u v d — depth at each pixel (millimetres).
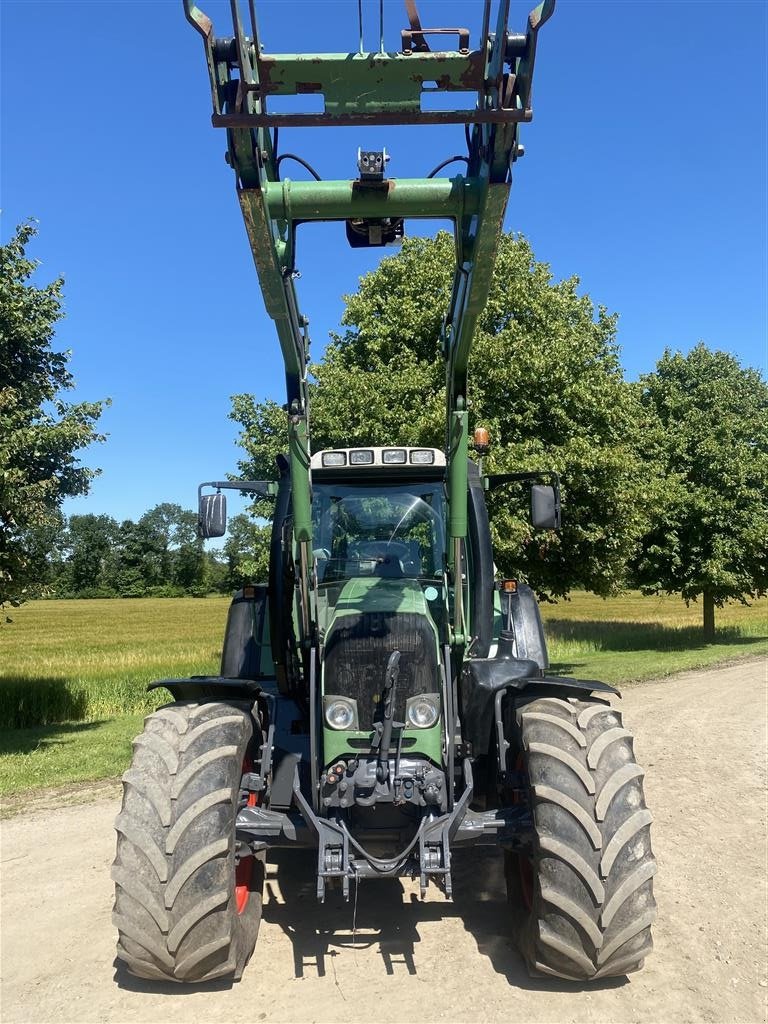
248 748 4461
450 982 3936
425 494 5480
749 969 4023
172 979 3787
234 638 6277
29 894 5320
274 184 3781
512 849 4109
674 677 17703
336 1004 3746
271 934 4547
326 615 4621
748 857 5727
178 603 101062
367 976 4020
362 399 13391
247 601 6457
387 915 4789
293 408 4336
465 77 3455
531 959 3865
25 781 8812
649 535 28578
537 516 5594
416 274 14297
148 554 121750
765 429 30516
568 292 16375
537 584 16266
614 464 14281
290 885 5309
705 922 4598
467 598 5074
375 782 3982
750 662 21078
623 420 15508
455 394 4445
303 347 4473
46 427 10578
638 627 34562
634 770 3883
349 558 5383
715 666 20094
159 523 129875
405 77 3434
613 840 3711
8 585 10367
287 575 4957
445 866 3820
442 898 5039
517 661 4781
